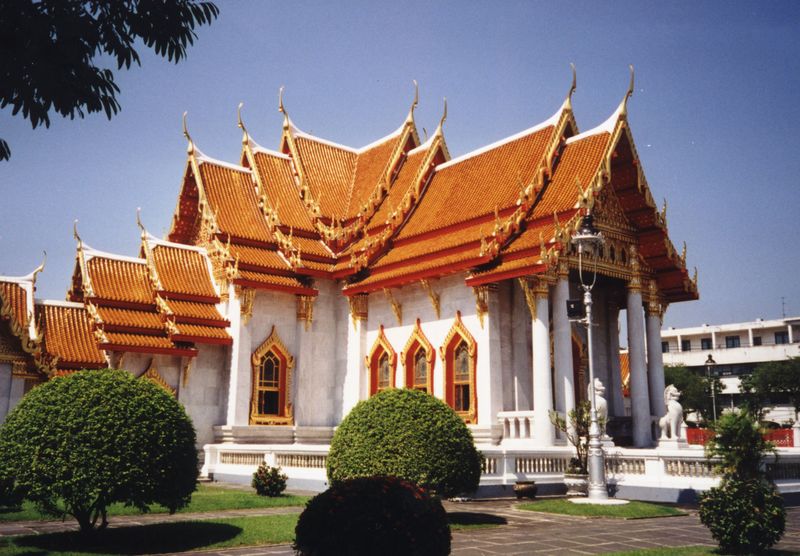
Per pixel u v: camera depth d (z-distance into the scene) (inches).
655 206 1328.7
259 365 1443.2
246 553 563.8
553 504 872.9
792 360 3213.6
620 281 1406.3
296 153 1724.9
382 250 1492.4
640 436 1295.5
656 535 674.2
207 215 1547.7
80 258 1439.5
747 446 652.1
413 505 364.8
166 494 587.8
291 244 1521.9
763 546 571.2
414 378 1370.6
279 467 1076.5
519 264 1175.0
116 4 394.9
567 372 1173.1
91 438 562.6
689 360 3836.1
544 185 1300.4
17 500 795.4
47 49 374.6
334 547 353.4
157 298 1434.5
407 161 1680.6
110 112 398.9
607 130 1275.8
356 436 697.6
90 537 606.2
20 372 1197.7
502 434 1201.4
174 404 617.3
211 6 416.2
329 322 1535.4
